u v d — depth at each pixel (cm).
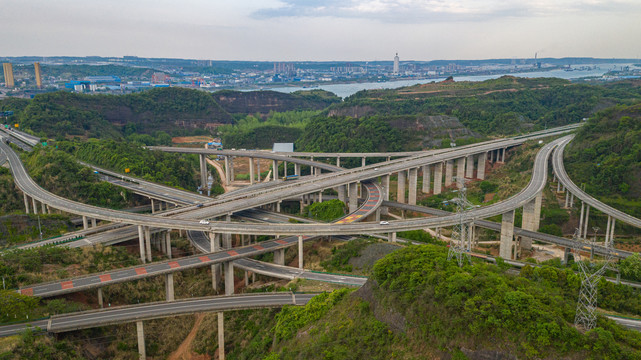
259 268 17350
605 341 8819
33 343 11862
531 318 9444
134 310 13812
